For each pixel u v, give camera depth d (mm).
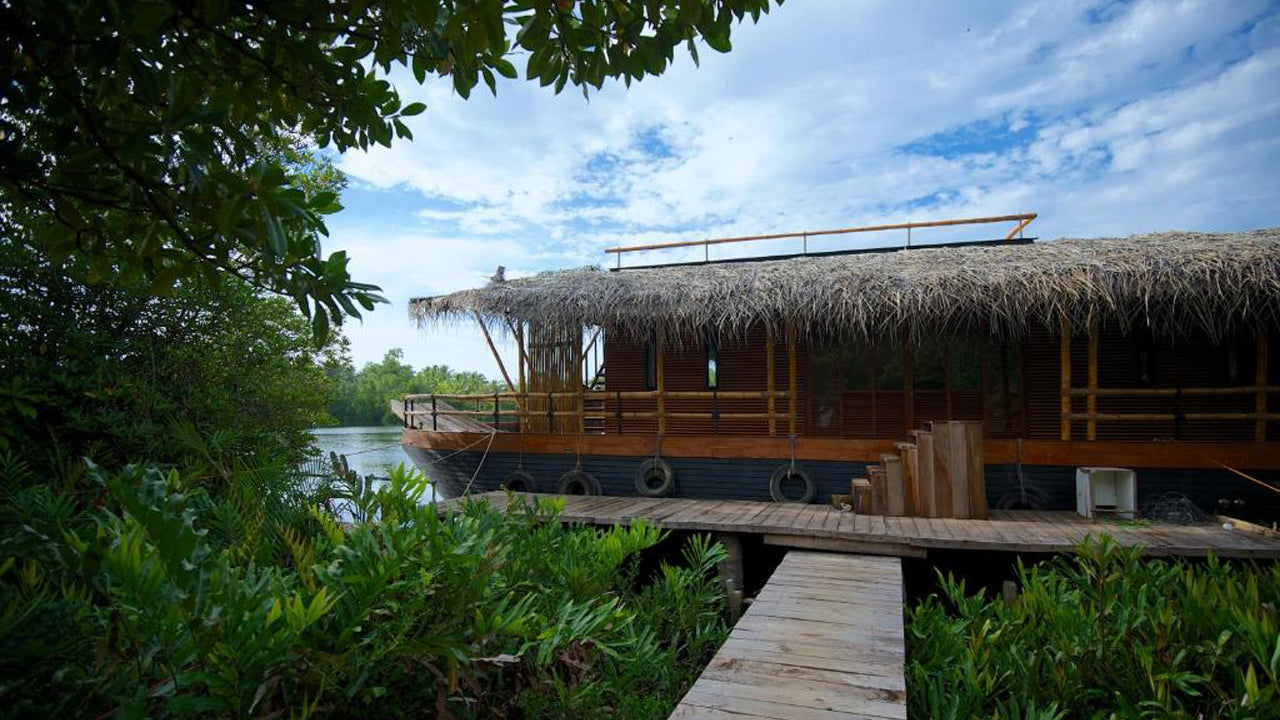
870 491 7727
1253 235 8656
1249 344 9023
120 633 1854
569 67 2775
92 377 5910
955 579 6938
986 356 9867
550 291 9820
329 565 2482
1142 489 8148
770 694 3227
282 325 8227
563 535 4332
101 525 2121
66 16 2029
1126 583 4301
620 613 3135
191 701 1765
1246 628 3398
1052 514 8023
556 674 3109
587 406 12281
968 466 7418
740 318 9008
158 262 2621
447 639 2174
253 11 2562
